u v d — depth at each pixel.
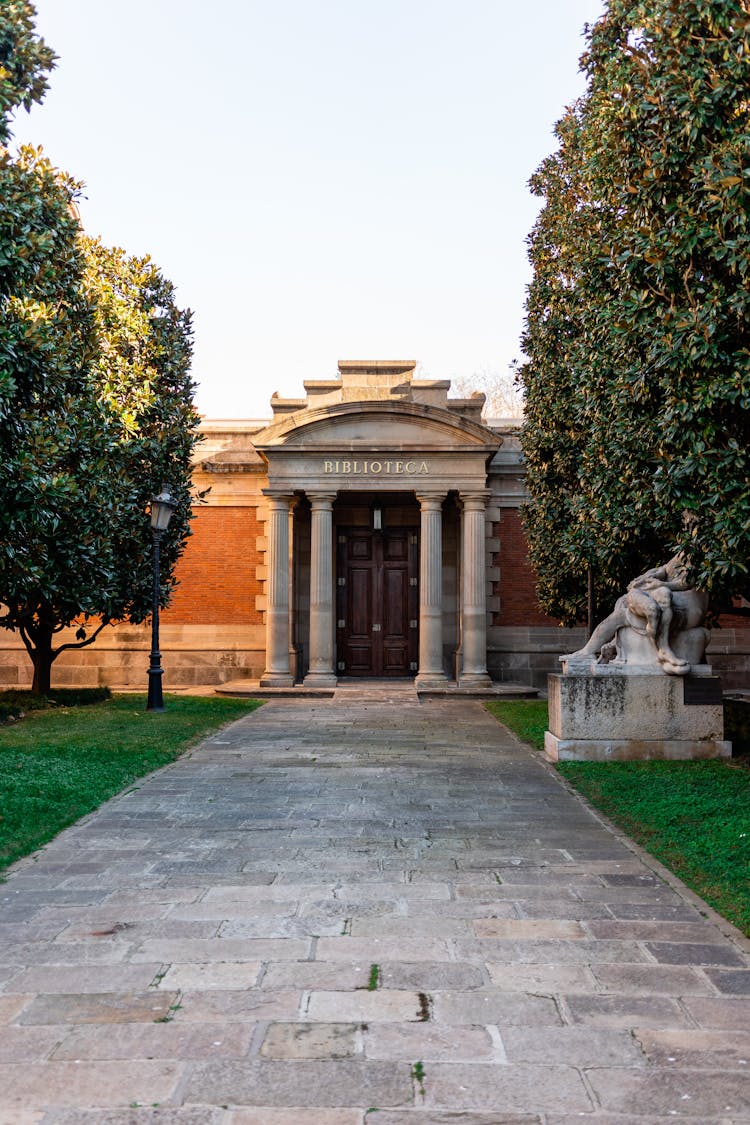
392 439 23.77
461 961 5.08
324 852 7.50
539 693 22.75
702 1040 4.14
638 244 10.19
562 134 17.17
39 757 11.57
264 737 14.84
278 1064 3.91
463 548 23.83
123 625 25.67
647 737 11.89
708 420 9.52
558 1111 3.56
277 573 23.80
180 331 21.12
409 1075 3.82
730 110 9.59
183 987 4.71
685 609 12.09
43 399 14.23
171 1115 3.53
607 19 12.58
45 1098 3.65
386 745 13.92
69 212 17.17
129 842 7.83
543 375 17.02
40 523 14.58
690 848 7.37
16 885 6.54
